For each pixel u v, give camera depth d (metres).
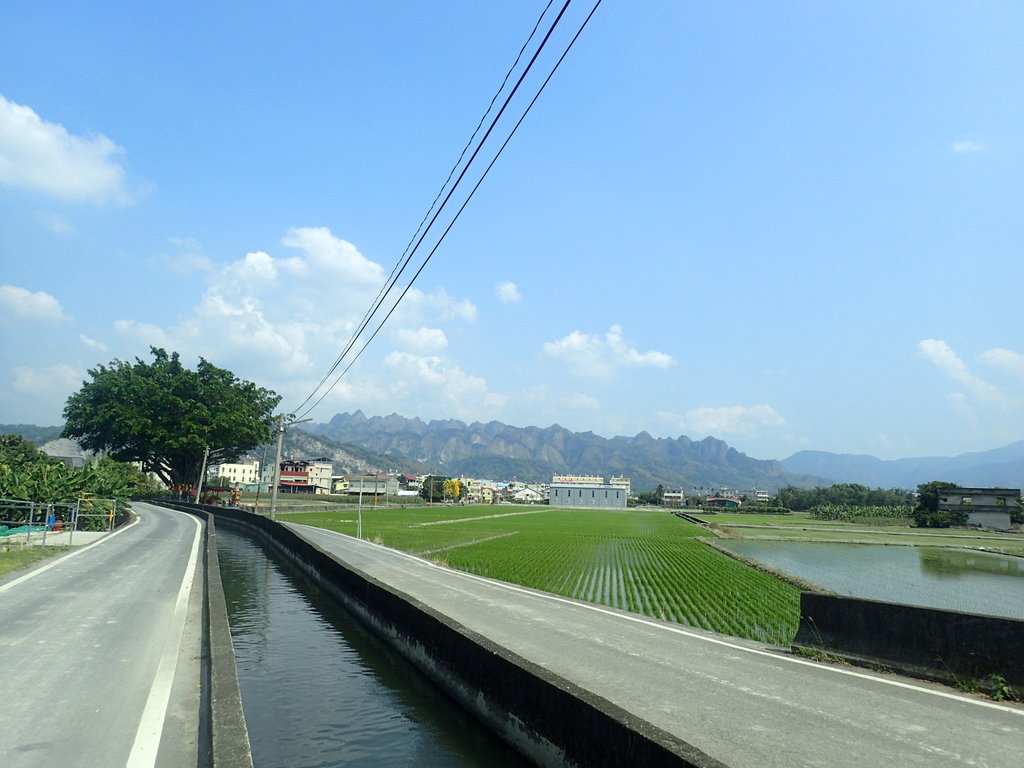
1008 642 8.69
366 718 8.34
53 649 9.72
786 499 164.25
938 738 6.91
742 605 19.44
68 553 22.41
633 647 11.61
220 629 10.17
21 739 6.40
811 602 11.46
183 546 27.59
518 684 7.27
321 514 75.38
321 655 11.60
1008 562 41.72
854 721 7.43
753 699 8.29
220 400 75.38
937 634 9.47
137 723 6.95
